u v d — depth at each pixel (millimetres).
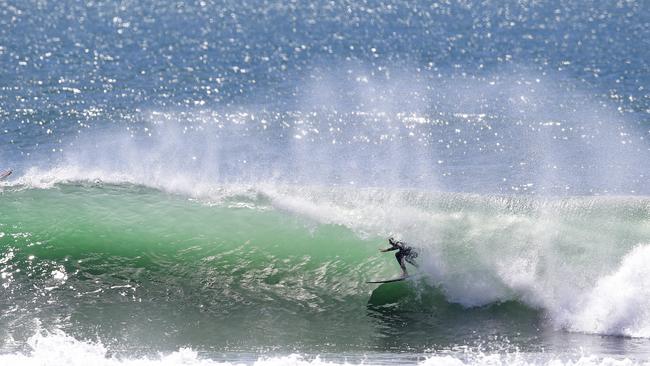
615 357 45156
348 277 56844
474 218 60312
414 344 48844
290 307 53562
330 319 52375
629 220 58656
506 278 55219
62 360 42094
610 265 54500
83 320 50500
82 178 73562
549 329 51500
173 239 61031
